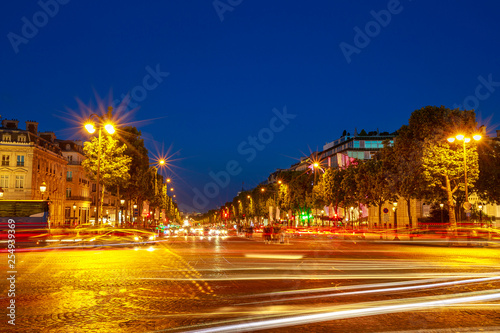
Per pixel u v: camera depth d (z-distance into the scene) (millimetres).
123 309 8336
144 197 63219
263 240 44906
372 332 6484
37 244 34656
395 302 8898
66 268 16078
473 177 39156
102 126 31469
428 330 6609
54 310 8281
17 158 68562
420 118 42156
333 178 71875
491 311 8008
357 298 9391
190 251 26250
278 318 7438
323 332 6492
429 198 45625
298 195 86625
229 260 19516
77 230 38688
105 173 44531
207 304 8805
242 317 7539
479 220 54031
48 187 76750
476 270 14969
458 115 40375
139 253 24547
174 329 6723
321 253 24141
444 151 39125
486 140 47219
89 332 6609
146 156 58656
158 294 10070
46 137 84125
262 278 12898
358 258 20422
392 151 50469
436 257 21094
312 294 9945
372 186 60188
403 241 39781
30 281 12375
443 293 10023
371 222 82125
